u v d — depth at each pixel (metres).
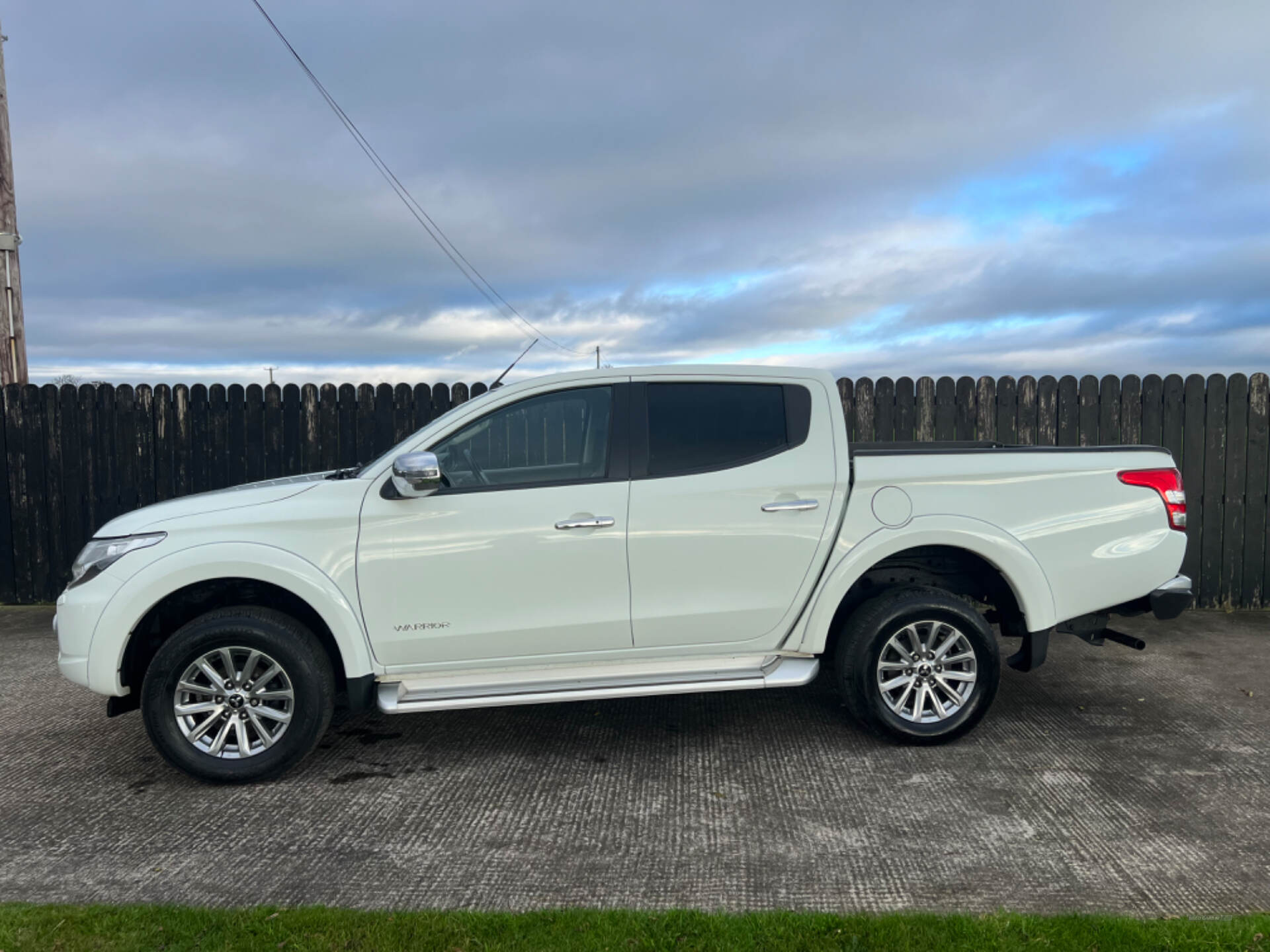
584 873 3.13
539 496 4.00
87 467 7.93
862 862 3.17
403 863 3.22
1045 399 7.39
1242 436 7.27
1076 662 5.76
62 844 3.40
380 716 4.89
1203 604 7.36
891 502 4.16
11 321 8.21
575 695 3.97
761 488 4.10
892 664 4.18
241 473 7.88
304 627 3.98
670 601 4.06
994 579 4.44
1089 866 3.11
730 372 4.26
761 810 3.62
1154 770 3.96
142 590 3.80
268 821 3.59
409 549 3.91
